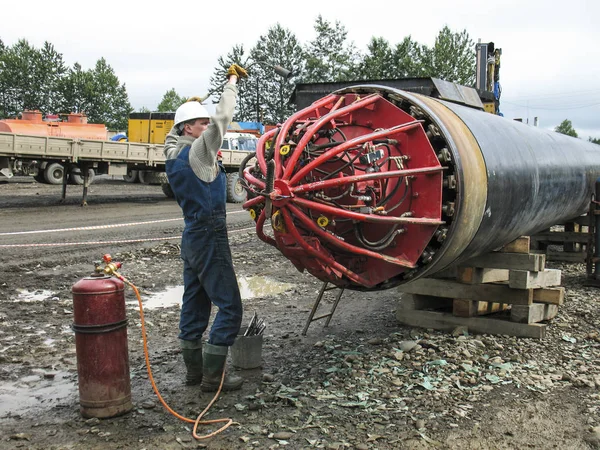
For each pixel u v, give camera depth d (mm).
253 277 8484
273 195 3936
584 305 6742
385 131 4164
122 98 86500
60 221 13445
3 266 8414
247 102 76188
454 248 4293
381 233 4363
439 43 70000
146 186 26078
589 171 7316
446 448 3412
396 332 5617
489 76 12055
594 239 7824
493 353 4984
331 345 5250
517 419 3777
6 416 3857
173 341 5484
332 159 4246
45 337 5535
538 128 6738
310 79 73938
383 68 69438
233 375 4344
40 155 15078
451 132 4246
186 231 4090
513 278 5320
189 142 4070
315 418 3773
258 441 3484
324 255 4223
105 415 3766
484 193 4320
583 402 4047
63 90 80938
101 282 3734
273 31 74875
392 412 3863
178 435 3564
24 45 81375
